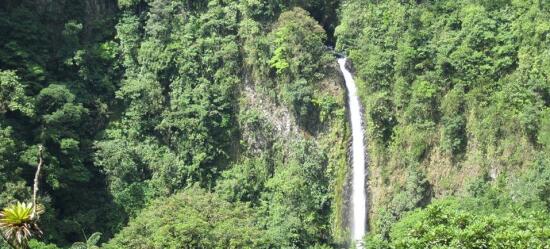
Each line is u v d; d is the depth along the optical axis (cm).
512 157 5547
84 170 5647
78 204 5684
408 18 6297
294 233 5566
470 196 5519
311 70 6128
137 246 4875
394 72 6106
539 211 4359
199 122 5997
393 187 5903
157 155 5981
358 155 6100
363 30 6412
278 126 6119
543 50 5669
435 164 5838
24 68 5803
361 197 6003
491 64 5856
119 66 6353
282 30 6206
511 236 3628
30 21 6016
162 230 4844
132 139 6050
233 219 5200
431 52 6069
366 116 6128
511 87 5666
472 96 5800
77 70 6141
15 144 5319
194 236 4875
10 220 2733
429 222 3931
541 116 5506
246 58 6269
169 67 6241
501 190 5475
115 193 5750
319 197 5884
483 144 5691
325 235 5819
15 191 5022
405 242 3766
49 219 5259
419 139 5872
